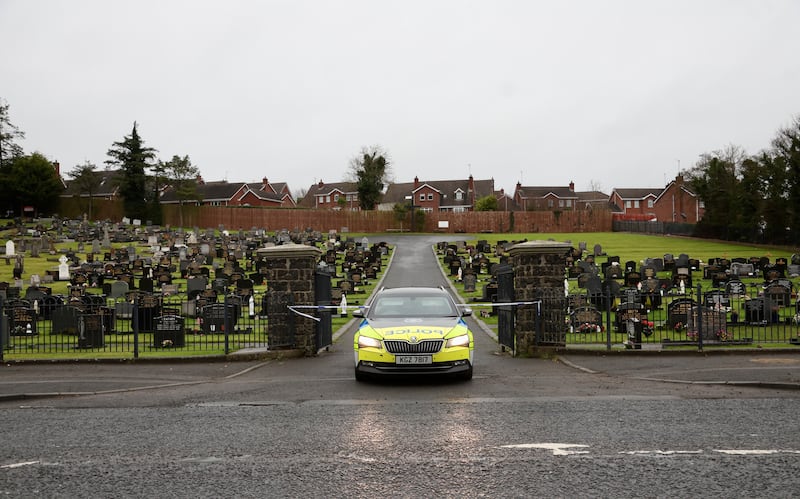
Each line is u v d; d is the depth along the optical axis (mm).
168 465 6898
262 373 13727
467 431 8156
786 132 57188
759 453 7043
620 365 13945
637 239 71688
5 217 88875
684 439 7656
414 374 11508
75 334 21422
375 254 53156
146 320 22125
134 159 91750
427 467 6691
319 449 7426
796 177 54969
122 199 95562
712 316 17234
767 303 20781
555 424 8469
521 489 6016
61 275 37906
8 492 6125
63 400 10914
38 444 7848
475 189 118875
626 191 121000
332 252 49875
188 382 12680
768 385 11227
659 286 29641
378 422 8742
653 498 5758
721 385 11453
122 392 11641
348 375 13156
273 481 6332
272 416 9219
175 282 36938
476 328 22766
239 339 20188
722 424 8375
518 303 15820
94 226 72750
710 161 74688
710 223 71500
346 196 123375
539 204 121125
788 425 8297
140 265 41594
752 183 62406
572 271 36812
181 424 8797
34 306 24859
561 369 13633
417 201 114438
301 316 16438
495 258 51719
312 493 5988
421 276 43562
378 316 12930
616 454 7070
